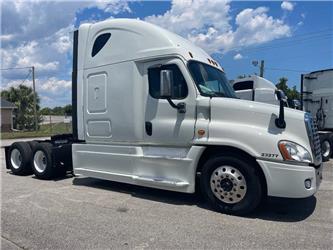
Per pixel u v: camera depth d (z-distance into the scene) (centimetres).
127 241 400
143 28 598
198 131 527
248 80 1179
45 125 5031
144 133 595
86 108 684
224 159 502
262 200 493
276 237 411
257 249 377
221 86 602
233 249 377
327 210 521
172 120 559
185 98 545
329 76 1122
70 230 437
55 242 398
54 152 774
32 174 874
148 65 591
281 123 475
